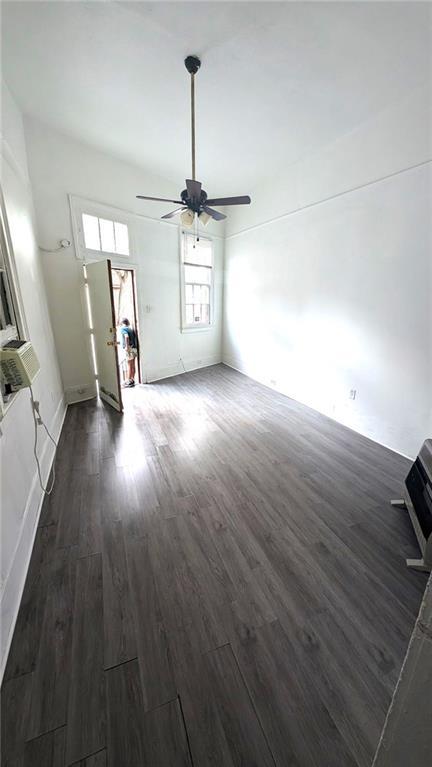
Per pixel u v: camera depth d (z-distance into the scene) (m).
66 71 2.24
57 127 3.04
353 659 1.17
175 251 4.73
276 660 1.16
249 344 5.09
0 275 1.92
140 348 4.56
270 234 4.22
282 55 2.06
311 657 1.17
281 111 2.67
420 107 2.28
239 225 4.93
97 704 1.02
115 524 1.83
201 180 4.23
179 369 5.34
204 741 0.94
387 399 2.88
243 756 0.91
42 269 3.21
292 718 1.00
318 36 1.90
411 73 2.17
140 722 0.98
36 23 1.84
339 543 1.74
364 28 1.84
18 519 1.52
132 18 1.81
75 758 0.90
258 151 3.38
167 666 1.13
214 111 2.70
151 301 4.57
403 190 2.49
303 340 3.86
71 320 3.60
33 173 3.01
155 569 1.54
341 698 1.05
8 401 1.54
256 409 3.78
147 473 2.38
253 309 4.85
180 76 2.28
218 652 1.18
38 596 1.38
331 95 2.44
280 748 0.93
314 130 2.93
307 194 3.51
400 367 2.73
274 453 2.74
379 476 2.42
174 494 2.13
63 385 3.67
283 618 1.32
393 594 1.44
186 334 5.30
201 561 1.59
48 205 3.18
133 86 2.40
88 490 2.15
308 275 3.64
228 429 3.21
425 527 1.60
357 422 3.21
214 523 1.87
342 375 3.34
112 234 3.86
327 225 3.28
